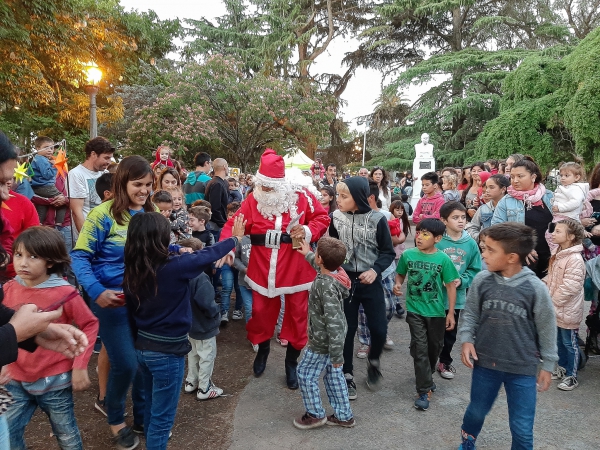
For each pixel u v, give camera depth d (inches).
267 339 174.6
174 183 196.9
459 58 1107.3
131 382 121.5
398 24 1224.2
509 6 1144.2
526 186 197.6
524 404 106.7
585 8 1123.9
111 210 118.6
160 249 100.7
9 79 502.9
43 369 98.3
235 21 1200.8
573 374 164.9
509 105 880.9
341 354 131.6
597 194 200.5
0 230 77.1
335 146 1432.1
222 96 731.4
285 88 781.9
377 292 157.9
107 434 133.4
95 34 729.6
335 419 140.1
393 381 173.6
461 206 175.6
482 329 111.7
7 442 71.6
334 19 1227.9
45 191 199.0
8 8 475.2
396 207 245.0
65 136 704.4
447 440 132.9
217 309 155.6
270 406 153.7
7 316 63.9
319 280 136.0
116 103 753.6
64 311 98.9
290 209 168.6
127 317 116.1
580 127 655.8
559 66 811.4
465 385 170.1
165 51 1032.8
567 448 128.4
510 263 108.3
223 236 168.2
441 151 1124.5
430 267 152.5
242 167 813.2
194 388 163.3
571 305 162.6
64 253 99.3
